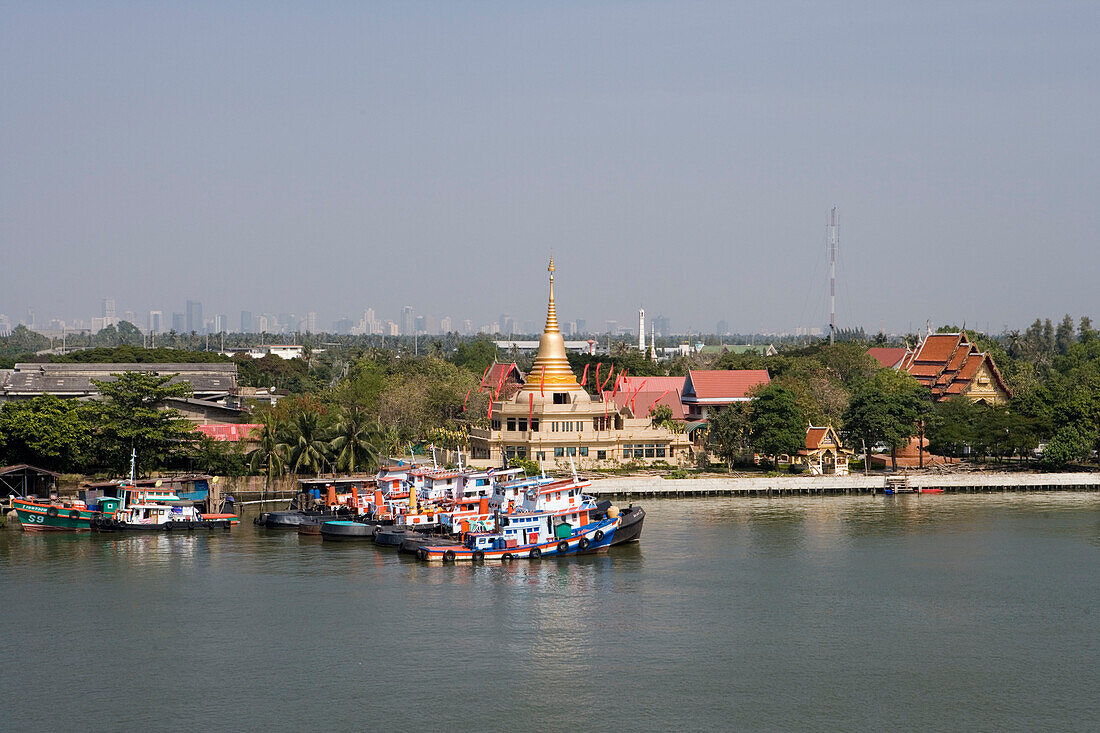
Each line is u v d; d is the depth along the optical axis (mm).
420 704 86125
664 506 172375
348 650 97938
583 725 82250
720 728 81750
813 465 199875
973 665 95000
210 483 157750
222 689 89250
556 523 134500
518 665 94312
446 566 128875
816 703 86562
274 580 121375
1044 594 116875
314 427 178375
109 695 88188
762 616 108625
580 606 111562
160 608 110250
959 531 150500
